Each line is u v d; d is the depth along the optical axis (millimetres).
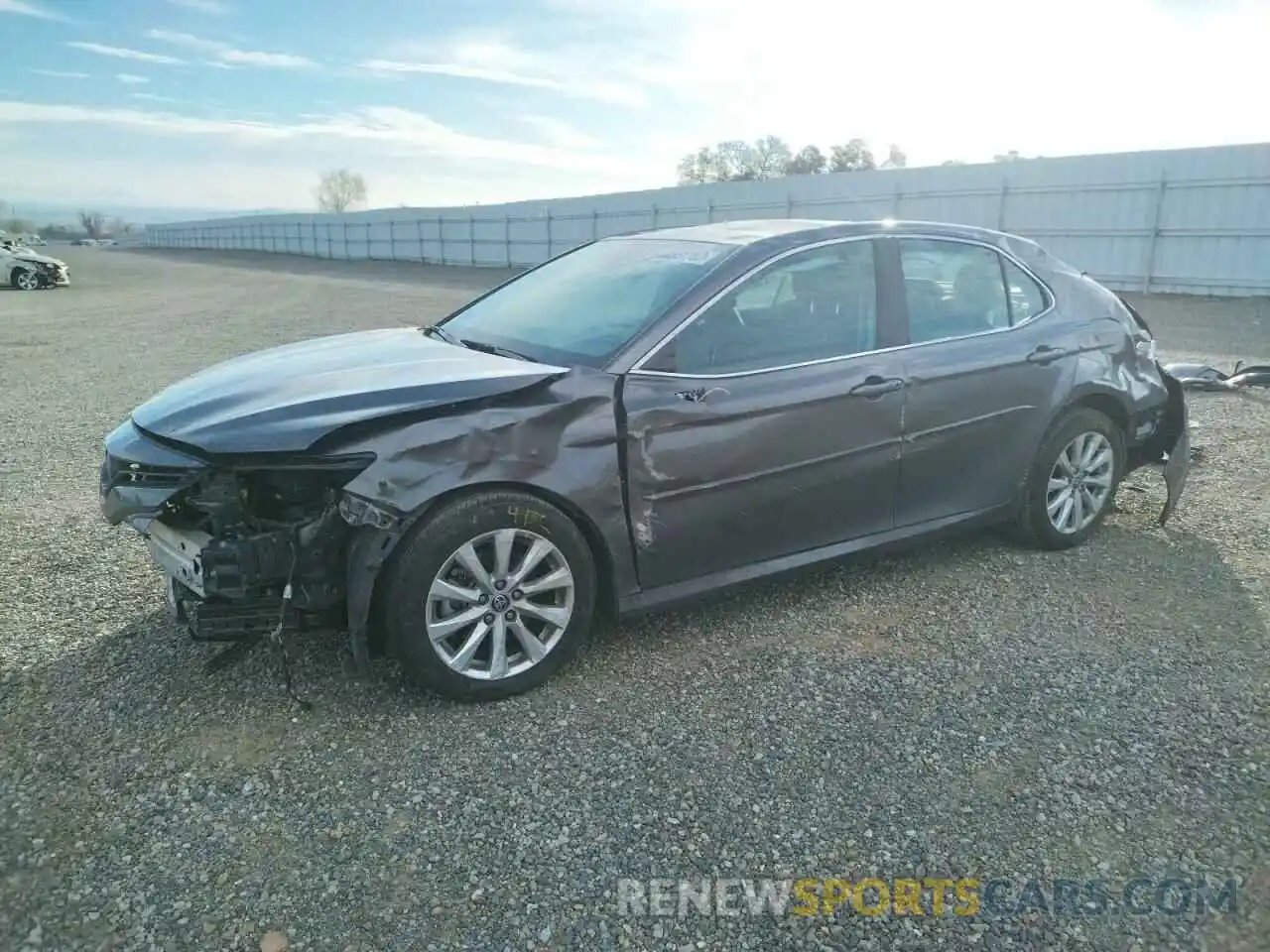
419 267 42625
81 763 2926
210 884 2422
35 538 4953
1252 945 2225
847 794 2779
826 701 3297
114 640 3742
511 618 3299
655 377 3459
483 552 3242
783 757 2969
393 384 3240
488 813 2703
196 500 3041
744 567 3771
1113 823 2650
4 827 2627
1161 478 5930
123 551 4754
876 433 3926
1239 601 4090
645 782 2842
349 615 3021
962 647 3693
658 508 3473
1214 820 2658
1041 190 21062
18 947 2207
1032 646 3697
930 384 4059
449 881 2438
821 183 26078
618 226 33562
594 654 3652
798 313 3830
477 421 3127
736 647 3707
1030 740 3051
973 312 4348
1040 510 4578
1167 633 3797
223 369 3781
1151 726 3125
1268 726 3123
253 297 24203
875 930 2273
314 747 3023
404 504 2992
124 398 9344
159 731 3105
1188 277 19109
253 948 2217
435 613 3178
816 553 3932
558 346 3693
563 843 2580
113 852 2535
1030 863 2496
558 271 4570
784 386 3676
